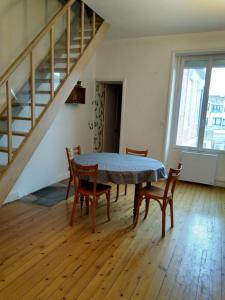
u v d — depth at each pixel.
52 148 4.42
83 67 3.53
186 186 4.73
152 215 3.35
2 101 3.14
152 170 2.84
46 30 2.68
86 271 2.12
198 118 4.92
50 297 1.80
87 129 5.49
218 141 4.83
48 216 3.16
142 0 3.27
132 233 2.83
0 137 3.15
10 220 3.01
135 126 5.32
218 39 4.39
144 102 5.16
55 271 2.10
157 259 2.34
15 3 3.22
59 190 4.15
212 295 1.91
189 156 4.83
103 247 2.51
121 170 2.76
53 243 2.54
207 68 4.70
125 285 1.97
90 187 2.99
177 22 4.05
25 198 3.73
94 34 3.74
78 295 1.83
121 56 5.25
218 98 4.73
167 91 4.91
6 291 1.85
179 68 4.95
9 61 3.21
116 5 3.45
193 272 2.18
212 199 4.07
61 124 4.61
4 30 3.09
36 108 3.71
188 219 3.28
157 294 1.89
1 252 2.34
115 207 3.60
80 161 3.14
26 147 2.62
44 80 3.62
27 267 2.14
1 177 2.37
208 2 3.26
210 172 4.71
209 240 2.75
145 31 4.57
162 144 5.10
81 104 5.16
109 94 6.17
